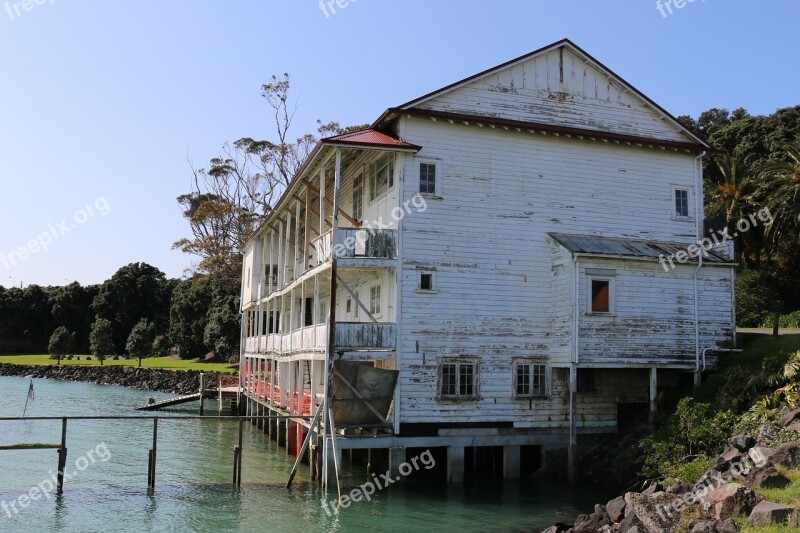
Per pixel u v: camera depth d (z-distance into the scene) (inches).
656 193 1012.5
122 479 862.5
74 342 3558.1
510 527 647.8
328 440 794.8
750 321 1521.9
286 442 1093.8
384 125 933.8
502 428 880.3
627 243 961.5
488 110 935.7
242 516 683.4
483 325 890.7
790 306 1571.1
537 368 912.3
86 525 650.2
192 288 3034.0
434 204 891.4
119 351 3577.8
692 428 743.1
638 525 504.1
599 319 881.5
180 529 637.3
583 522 590.9
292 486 816.3
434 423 851.4
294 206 1266.0
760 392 789.2
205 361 2903.5
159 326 3636.8
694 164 1042.7
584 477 855.7
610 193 984.9
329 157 895.7
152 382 2459.4
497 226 916.6
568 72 986.1
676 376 973.2
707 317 935.7
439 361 862.5
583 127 982.4
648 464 757.9
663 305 913.5
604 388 942.4
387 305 880.9
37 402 1861.5
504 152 935.7
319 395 988.6
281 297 1323.8
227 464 980.6
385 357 843.4
